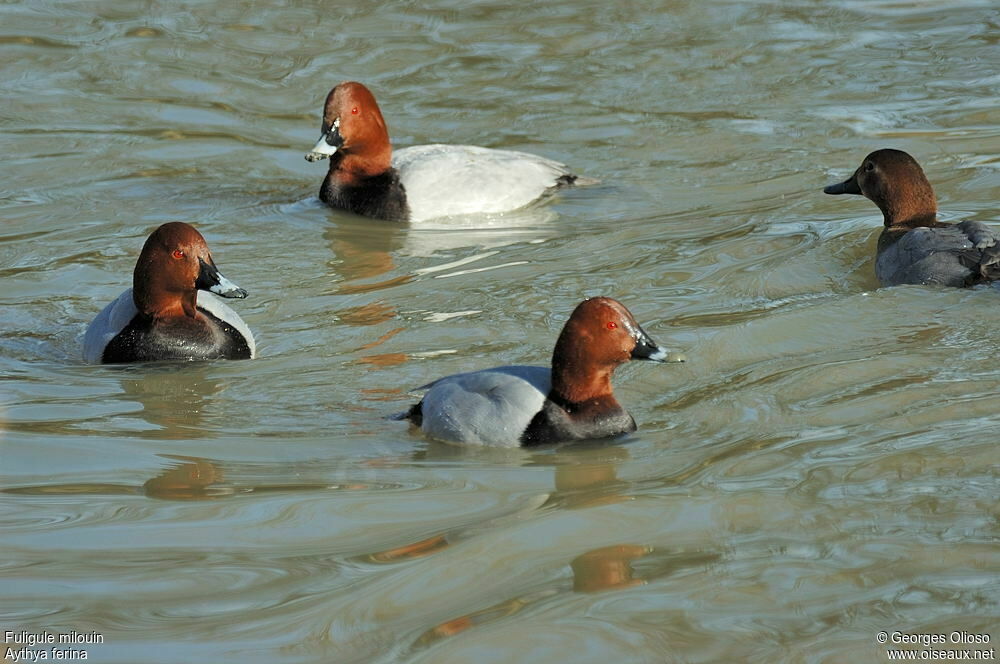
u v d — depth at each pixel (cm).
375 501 958
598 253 1519
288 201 1758
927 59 2195
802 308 1318
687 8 2434
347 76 2177
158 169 1861
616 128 1972
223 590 835
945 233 1379
